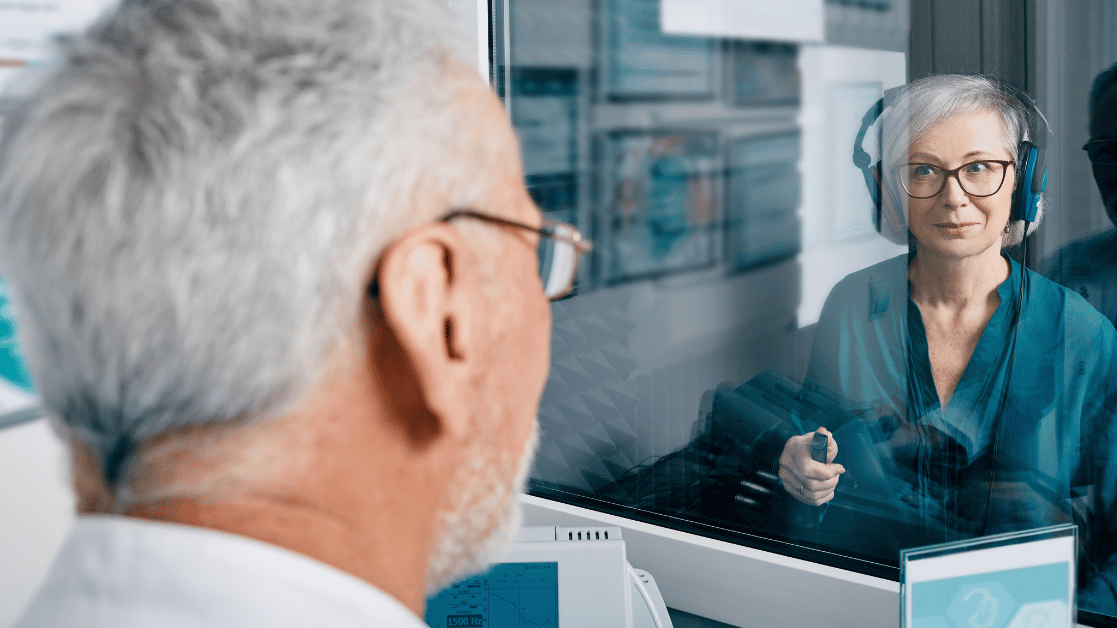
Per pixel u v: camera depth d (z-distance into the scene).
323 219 0.22
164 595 0.22
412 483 0.26
